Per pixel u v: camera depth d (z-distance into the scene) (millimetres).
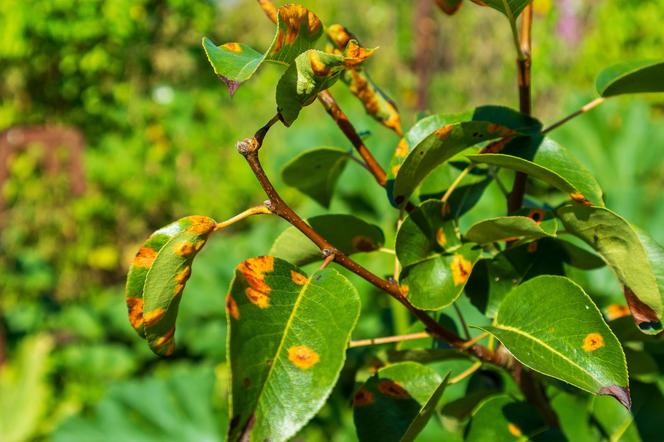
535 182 528
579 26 2402
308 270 597
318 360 333
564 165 405
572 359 361
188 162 2271
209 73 2264
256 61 351
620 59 2148
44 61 2047
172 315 376
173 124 2199
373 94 469
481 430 451
